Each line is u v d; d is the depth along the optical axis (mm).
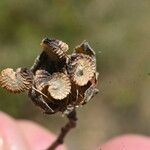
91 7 307
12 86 142
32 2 314
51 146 164
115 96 334
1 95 297
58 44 143
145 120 353
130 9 298
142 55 183
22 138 203
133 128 352
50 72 144
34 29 314
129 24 288
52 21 312
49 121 323
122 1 294
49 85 143
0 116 205
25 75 142
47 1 314
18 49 309
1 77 142
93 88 143
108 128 349
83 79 143
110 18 299
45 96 143
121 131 351
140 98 346
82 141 344
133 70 165
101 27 299
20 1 313
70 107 144
